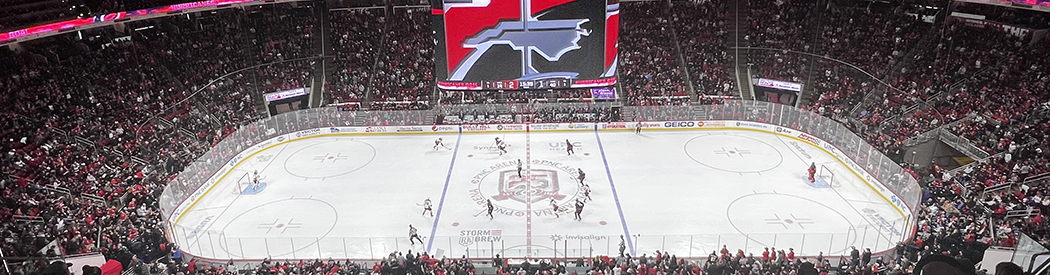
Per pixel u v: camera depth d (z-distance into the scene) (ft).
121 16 116.26
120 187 87.30
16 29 99.55
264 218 87.35
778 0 150.41
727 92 133.59
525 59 94.27
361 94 135.74
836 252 73.00
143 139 104.01
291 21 153.69
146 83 122.11
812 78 132.67
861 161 98.48
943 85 114.62
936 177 87.81
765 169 104.42
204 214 89.10
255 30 149.07
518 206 90.38
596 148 117.91
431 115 128.57
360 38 151.53
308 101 139.33
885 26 135.54
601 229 82.07
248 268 71.36
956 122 102.53
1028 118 97.66
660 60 142.41
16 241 67.26
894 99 116.47
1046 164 83.10
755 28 147.54
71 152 95.40
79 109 107.65
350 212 89.20
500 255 73.36
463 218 86.43
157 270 66.64
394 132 129.49
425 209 86.79
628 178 101.30
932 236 68.64
